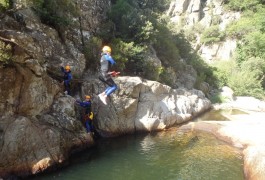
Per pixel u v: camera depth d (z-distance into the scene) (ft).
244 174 39.91
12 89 36.70
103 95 39.34
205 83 102.42
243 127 59.47
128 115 55.47
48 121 40.98
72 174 37.24
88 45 59.57
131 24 69.87
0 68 35.14
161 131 58.65
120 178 37.04
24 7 48.70
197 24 164.55
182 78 91.20
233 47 148.15
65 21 56.18
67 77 48.32
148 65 68.74
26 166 35.40
